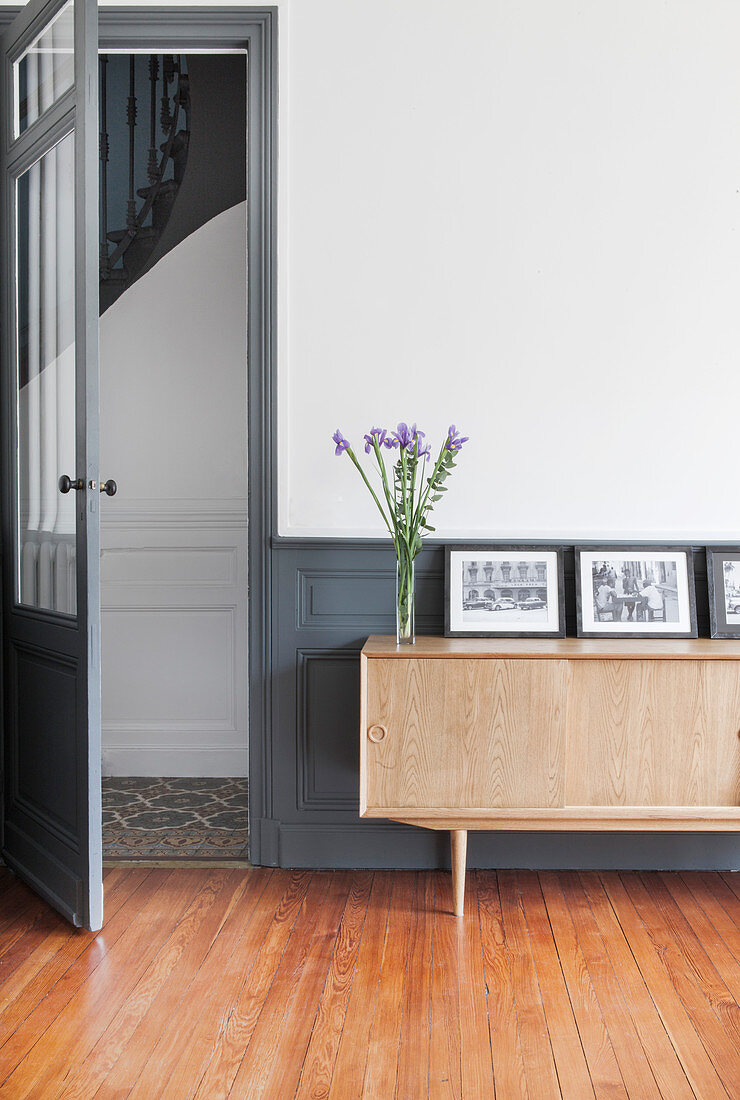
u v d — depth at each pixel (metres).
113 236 4.17
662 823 2.64
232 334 4.17
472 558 3.06
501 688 2.63
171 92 4.19
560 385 3.08
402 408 3.10
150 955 2.45
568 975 2.35
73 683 2.66
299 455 3.11
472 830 2.88
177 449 4.19
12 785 3.15
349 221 3.08
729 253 3.06
